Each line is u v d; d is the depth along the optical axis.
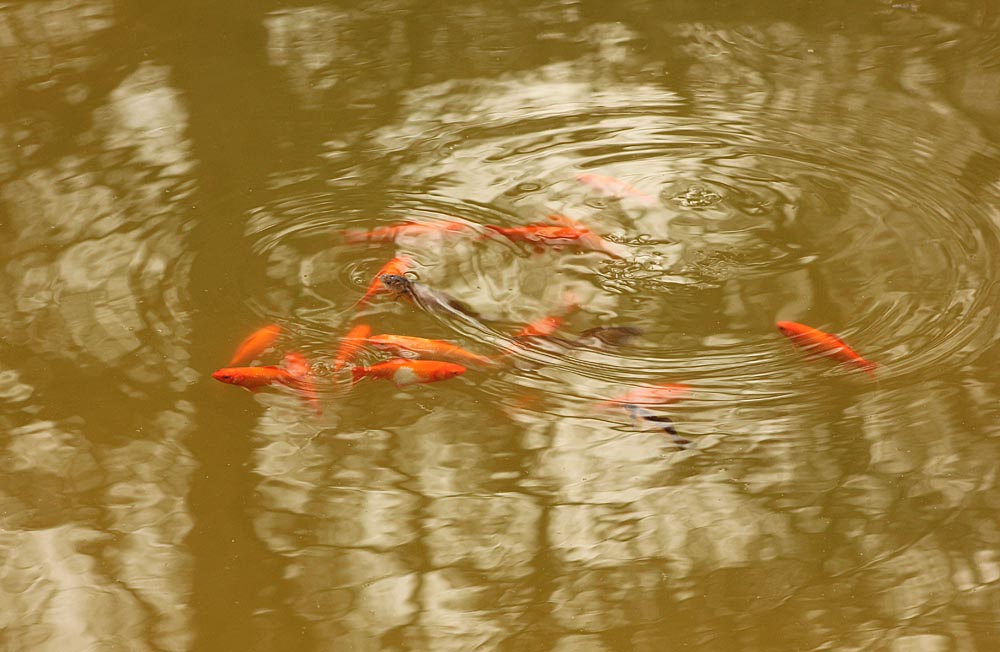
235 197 9.70
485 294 8.49
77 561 6.41
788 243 9.21
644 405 7.44
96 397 7.46
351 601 6.16
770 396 7.49
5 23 13.23
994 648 5.79
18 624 6.03
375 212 9.52
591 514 6.69
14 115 11.12
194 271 8.69
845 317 8.23
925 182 9.96
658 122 11.12
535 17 13.38
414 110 11.28
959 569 6.26
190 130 10.85
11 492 6.81
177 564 6.39
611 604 6.13
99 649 5.89
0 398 7.43
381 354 7.76
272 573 6.33
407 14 13.42
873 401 7.42
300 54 12.41
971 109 11.20
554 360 7.84
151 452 7.07
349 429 7.25
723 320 8.25
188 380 7.60
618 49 12.58
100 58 12.33
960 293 8.41
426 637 5.95
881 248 9.09
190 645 5.92
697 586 6.23
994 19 13.05
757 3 13.66
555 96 11.59
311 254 8.92
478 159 10.45
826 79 11.91
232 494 6.80
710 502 6.76
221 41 12.71
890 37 12.75
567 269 8.81
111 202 9.59
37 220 9.32
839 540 6.47
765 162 10.43
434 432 7.25
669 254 9.05
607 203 9.78
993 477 6.81
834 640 5.88
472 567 6.38
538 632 5.97
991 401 7.34
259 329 8.04
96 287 8.49
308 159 10.34
